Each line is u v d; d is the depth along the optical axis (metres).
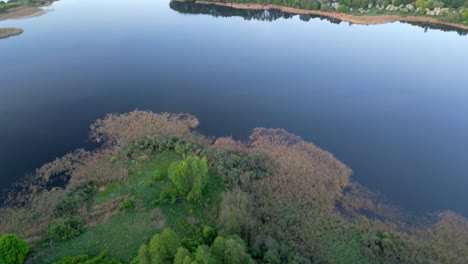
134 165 73.06
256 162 75.19
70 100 99.56
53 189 66.62
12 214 60.81
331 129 91.94
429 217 65.19
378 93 109.94
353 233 59.91
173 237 45.28
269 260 50.69
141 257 45.25
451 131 91.81
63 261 49.69
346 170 76.12
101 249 53.22
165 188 66.00
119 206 61.06
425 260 54.81
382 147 85.25
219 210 61.84
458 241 59.44
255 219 59.91
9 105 95.25
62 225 56.03
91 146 80.38
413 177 75.44
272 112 99.00
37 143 80.94
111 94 103.94
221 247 45.66
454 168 78.38
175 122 91.06
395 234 59.97
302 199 66.62
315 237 58.59
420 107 102.62
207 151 77.19
